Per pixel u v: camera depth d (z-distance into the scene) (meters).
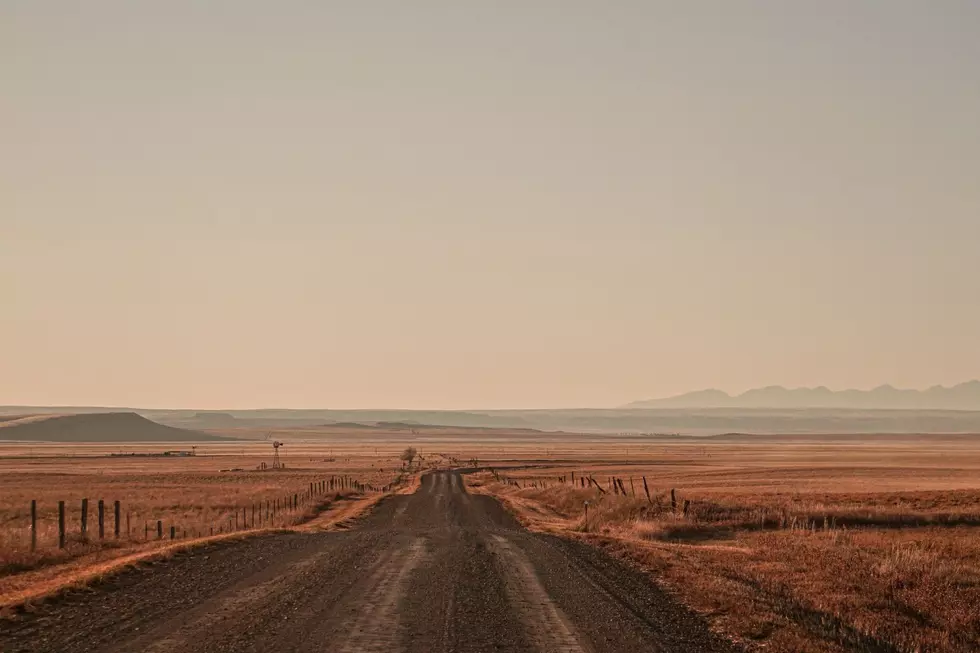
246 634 14.41
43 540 29.41
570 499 64.25
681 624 16.28
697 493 62.97
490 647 13.87
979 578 24.94
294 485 89.31
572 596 18.75
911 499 51.22
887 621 18.88
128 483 93.75
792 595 20.36
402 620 15.75
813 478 92.69
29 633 14.36
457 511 58.00
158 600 17.50
